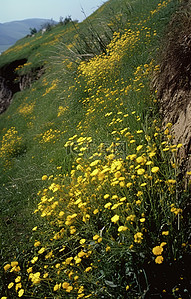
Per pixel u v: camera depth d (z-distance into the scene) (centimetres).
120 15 966
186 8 391
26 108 1272
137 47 625
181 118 290
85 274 205
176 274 185
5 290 257
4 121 1465
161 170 252
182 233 191
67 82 989
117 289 188
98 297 191
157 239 193
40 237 309
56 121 805
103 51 848
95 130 471
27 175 564
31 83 1786
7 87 2081
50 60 1631
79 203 247
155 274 187
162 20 593
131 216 190
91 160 351
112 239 196
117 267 206
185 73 322
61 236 241
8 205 491
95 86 649
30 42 2523
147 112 358
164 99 349
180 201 213
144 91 386
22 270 284
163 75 365
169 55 366
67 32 1938
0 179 689
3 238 371
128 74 532
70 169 445
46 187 447
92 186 264
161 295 178
